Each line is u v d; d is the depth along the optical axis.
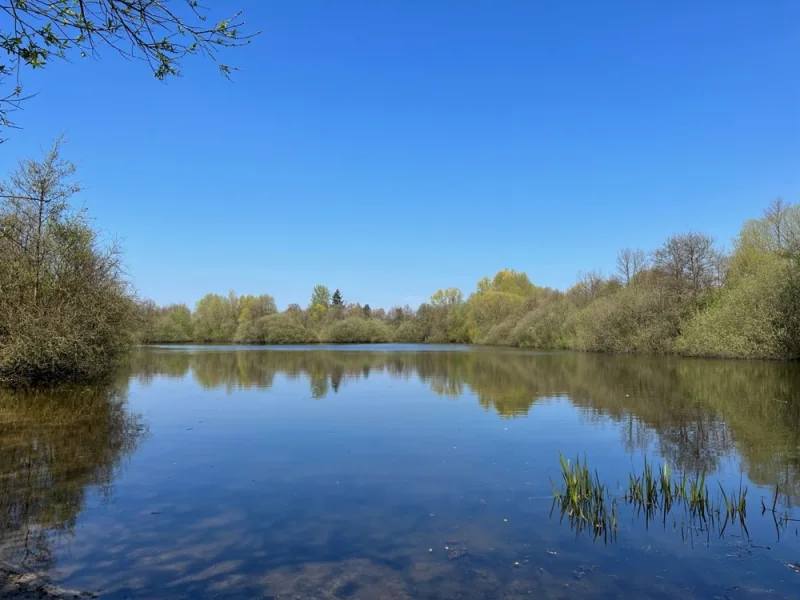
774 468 9.72
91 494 8.12
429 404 17.59
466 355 48.41
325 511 7.48
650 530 6.84
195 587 5.27
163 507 7.58
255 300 102.94
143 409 16.52
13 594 5.08
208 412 15.91
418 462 10.14
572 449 11.20
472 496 8.17
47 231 20.39
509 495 8.23
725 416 14.95
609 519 7.21
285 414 15.66
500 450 11.12
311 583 5.38
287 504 7.76
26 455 10.52
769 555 6.14
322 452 10.94
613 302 49.66
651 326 44.91
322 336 92.25
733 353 35.84
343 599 5.08
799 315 32.28
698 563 5.93
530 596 5.19
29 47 5.22
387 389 21.95
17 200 19.12
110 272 25.20
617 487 8.67
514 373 28.73
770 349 33.50
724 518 7.27
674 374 26.75
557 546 6.34
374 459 10.37
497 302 81.56
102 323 21.91
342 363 38.31
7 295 19.03
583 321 53.25
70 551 6.08
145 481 8.83
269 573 5.59
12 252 19.23
